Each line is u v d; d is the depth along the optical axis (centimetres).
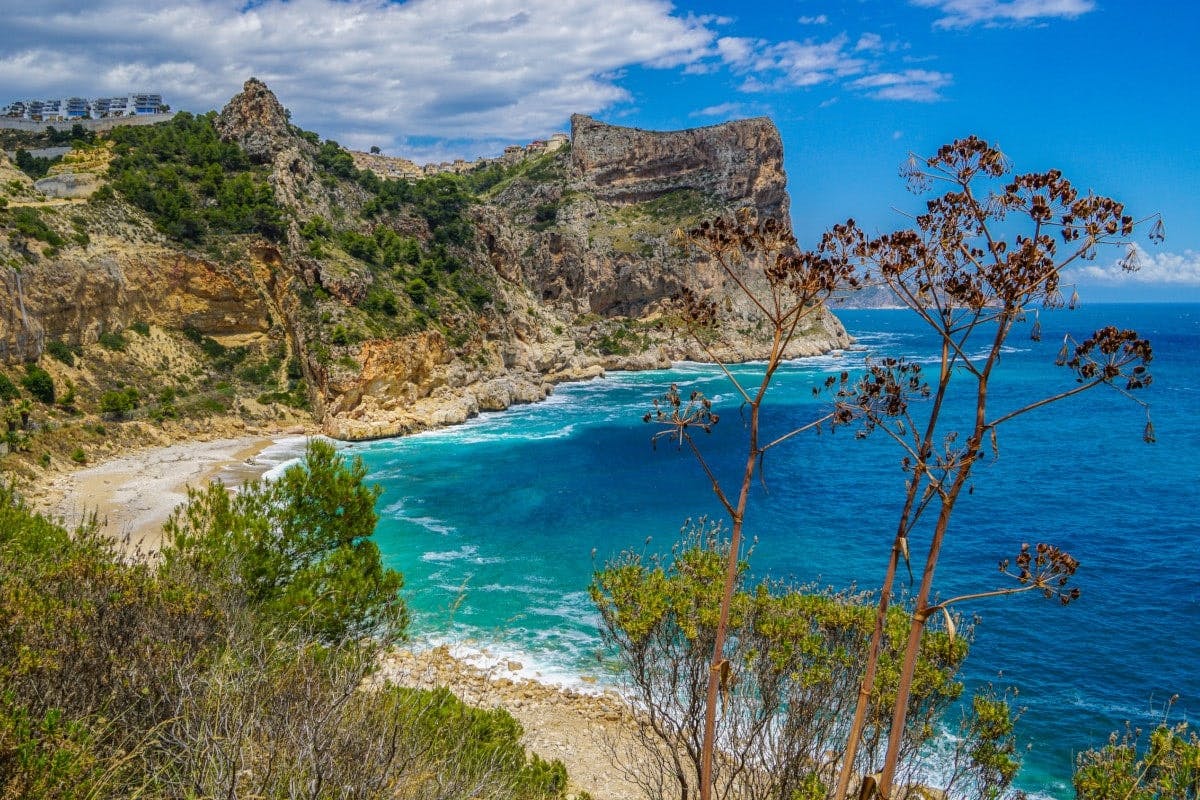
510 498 5238
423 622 3142
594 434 7612
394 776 769
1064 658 2773
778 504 5069
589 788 1966
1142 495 5075
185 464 5772
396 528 4541
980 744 1160
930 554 666
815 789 975
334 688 865
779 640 1212
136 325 7262
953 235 684
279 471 5709
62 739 707
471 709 1450
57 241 6638
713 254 834
